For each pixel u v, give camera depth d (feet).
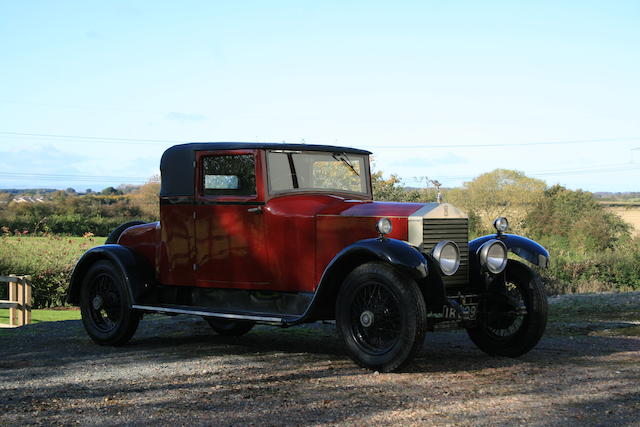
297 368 17.98
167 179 22.58
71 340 25.20
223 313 20.31
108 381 16.65
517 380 16.15
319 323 29.48
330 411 13.29
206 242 21.59
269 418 12.85
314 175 21.49
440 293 17.25
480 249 19.35
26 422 12.89
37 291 51.90
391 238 18.01
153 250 23.36
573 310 34.50
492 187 181.06
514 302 19.11
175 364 18.99
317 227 19.38
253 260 20.52
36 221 113.50
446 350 21.26
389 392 14.87
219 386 15.75
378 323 17.25
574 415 12.92
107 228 120.88
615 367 17.94
